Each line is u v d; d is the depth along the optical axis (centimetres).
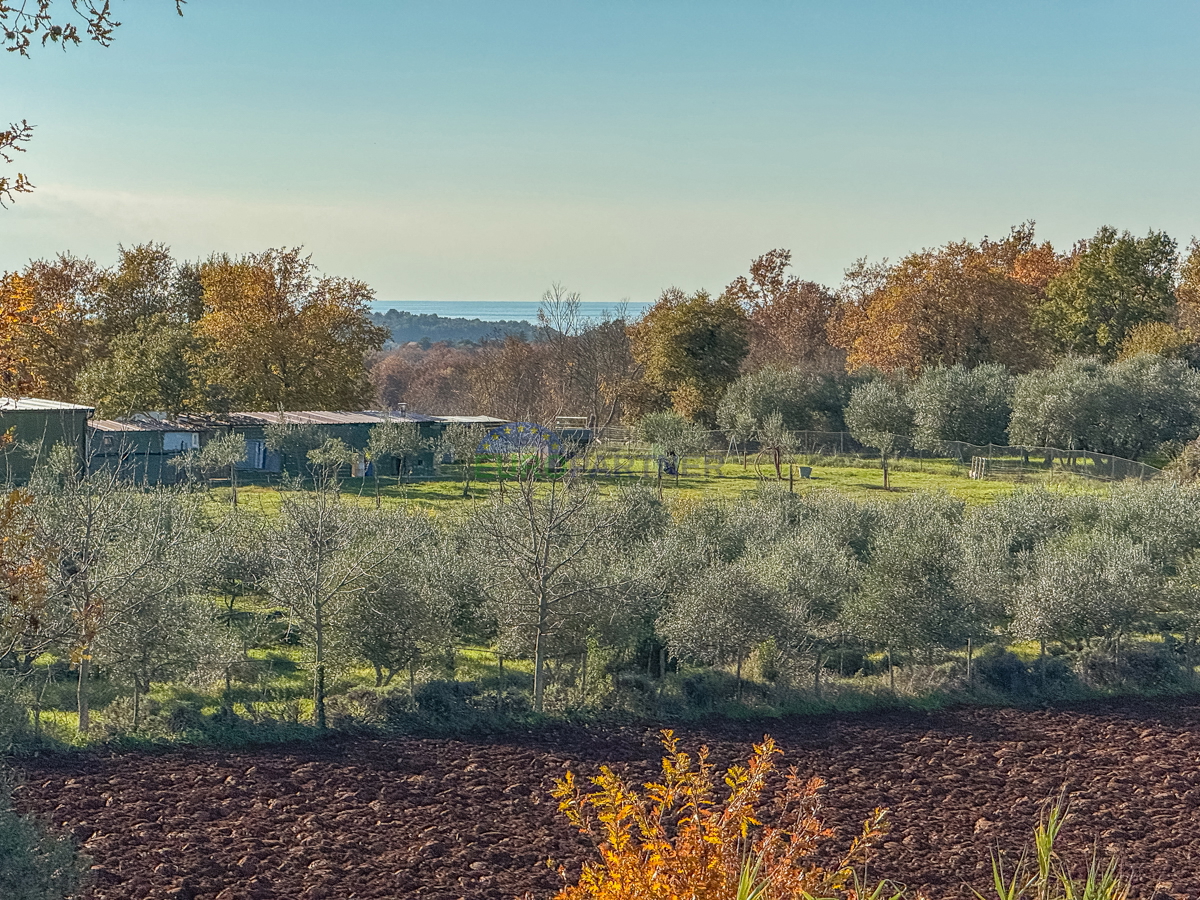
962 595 2805
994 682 2766
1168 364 7019
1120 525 3781
